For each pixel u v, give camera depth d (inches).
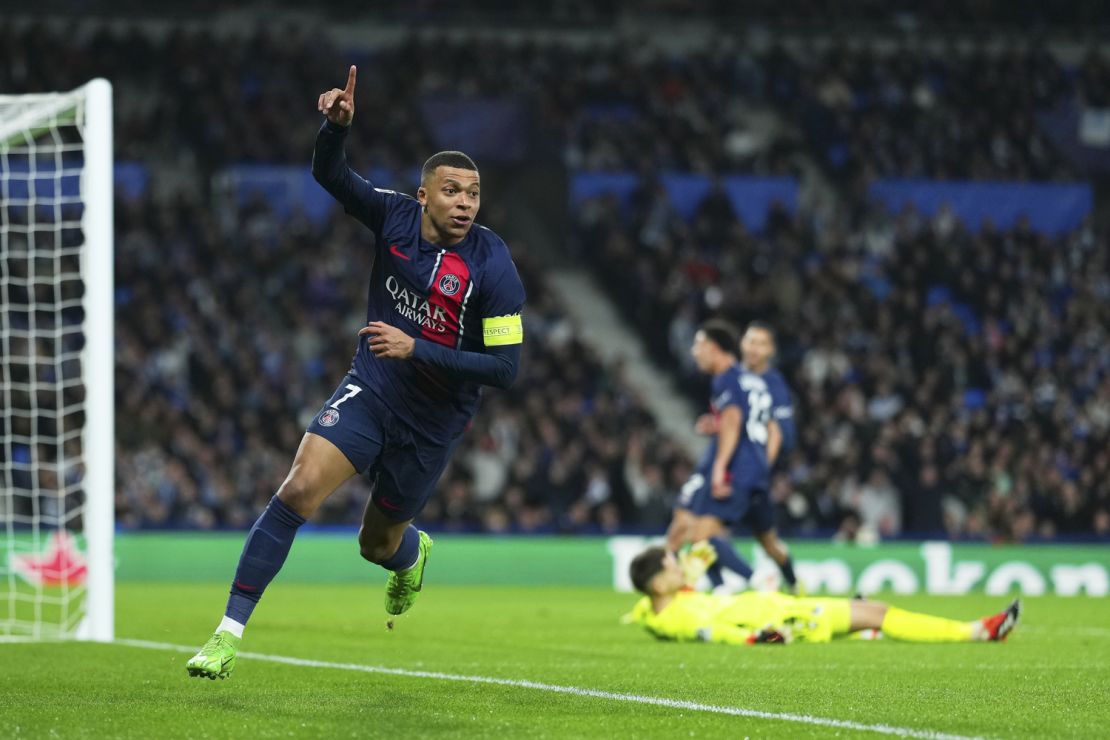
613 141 2149.4
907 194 2171.5
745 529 1579.7
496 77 2188.7
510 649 699.4
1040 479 1692.9
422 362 443.5
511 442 1664.6
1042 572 1440.7
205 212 1881.2
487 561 1439.5
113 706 448.8
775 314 1908.2
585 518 1588.3
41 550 1230.3
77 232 1787.6
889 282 2048.5
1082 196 2204.7
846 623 733.3
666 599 754.2
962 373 1879.9
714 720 423.5
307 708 443.8
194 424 1616.6
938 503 1649.9
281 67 2111.2
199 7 2190.0
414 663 615.5
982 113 2290.8
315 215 2004.2
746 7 2394.2
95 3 2155.5
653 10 2363.4
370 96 2106.3
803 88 2284.7
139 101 2090.3
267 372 1713.8
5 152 862.5
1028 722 424.8
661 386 1935.3
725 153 2161.7
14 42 2020.2
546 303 1894.7
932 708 457.7
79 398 1609.3
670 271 1977.1
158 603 1053.8
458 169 457.7
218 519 1517.0
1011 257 2076.8
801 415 1772.9
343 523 1526.8
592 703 464.8
